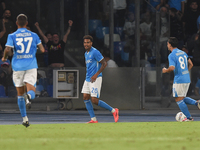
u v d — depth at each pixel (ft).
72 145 56.34
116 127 88.33
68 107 173.27
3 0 185.37
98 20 194.49
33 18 189.16
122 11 195.62
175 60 103.65
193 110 175.42
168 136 69.05
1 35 182.80
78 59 191.01
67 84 173.37
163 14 195.62
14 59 83.46
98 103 103.91
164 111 168.45
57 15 190.39
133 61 195.62
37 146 55.36
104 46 194.49
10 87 168.04
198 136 69.15
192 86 179.32
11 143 58.90
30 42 83.35
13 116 140.36
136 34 194.59
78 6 192.44
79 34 192.65
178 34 198.90
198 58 197.57
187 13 199.82
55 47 182.50
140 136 69.05
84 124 97.60
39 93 170.81
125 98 176.55
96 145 56.34
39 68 170.91
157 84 179.32
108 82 175.42
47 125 94.53
